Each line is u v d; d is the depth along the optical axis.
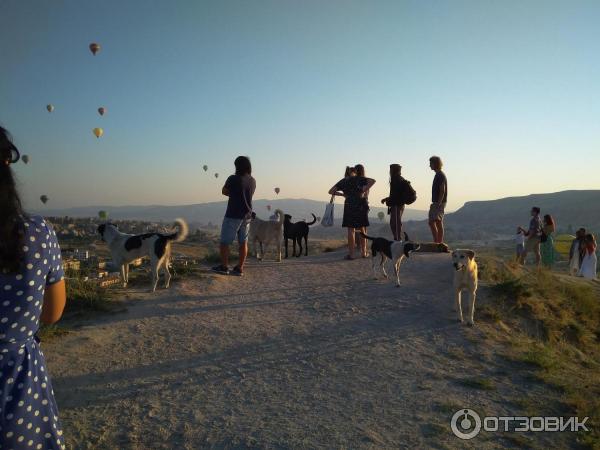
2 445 1.89
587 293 10.78
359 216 11.70
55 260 2.07
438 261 10.96
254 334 6.54
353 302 8.19
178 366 5.43
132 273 9.60
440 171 11.97
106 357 5.57
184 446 3.83
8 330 1.89
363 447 3.84
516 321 7.94
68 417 4.23
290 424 4.20
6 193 1.84
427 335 6.75
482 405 4.70
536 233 15.49
